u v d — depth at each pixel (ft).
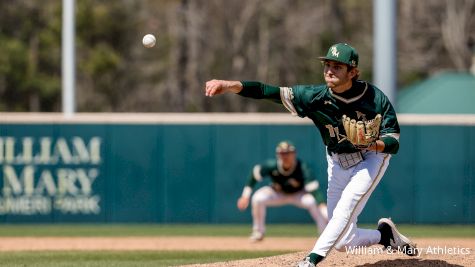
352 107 77.30
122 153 188.24
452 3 389.60
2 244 151.12
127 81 387.14
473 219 185.98
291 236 165.99
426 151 186.80
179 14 393.91
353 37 394.93
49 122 188.24
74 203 188.34
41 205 188.44
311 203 154.61
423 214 186.50
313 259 78.38
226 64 390.21
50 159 188.14
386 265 87.25
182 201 188.34
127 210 188.24
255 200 154.81
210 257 122.83
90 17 371.15
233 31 392.68
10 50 371.35
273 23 392.47
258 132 187.21
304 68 388.37
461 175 186.29
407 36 392.47
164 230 178.09
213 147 188.14
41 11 385.70
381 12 189.98
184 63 388.37
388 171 186.91
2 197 188.14
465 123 186.39
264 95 79.00
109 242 154.51
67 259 121.08
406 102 277.44
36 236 165.89
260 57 388.78
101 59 366.84
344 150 79.71
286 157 151.33
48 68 384.47
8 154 188.14
